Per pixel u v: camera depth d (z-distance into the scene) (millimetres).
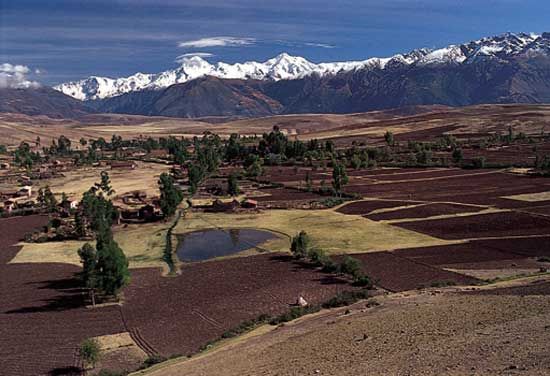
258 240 119312
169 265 103688
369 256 101125
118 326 74312
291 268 96750
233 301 81062
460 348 44125
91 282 83250
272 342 58625
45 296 88125
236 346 60969
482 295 65500
